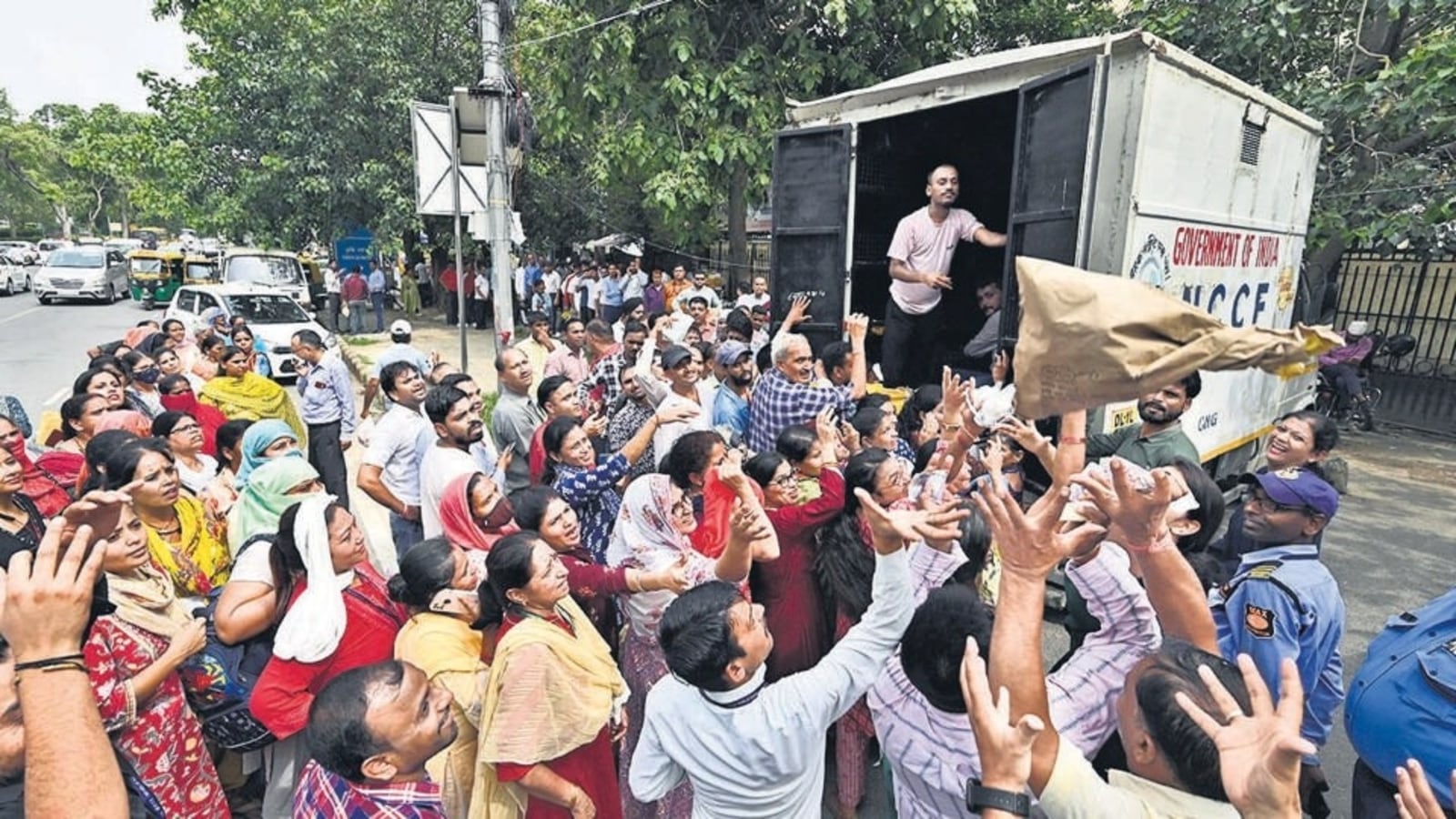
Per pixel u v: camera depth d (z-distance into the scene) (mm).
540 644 2205
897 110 5617
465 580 2619
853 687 1963
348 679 1819
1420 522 7051
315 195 17188
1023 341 1297
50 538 1457
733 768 1878
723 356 5648
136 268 23438
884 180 7316
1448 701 2059
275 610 2705
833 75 11086
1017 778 1303
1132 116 4242
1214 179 5223
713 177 11195
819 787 2014
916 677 1837
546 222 20688
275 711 2527
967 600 1898
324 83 16297
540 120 12555
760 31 11117
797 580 3170
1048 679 2127
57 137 58406
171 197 20391
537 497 2938
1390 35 9812
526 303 19359
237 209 17672
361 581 2799
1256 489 2643
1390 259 12609
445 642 2508
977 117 6957
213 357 7410
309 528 2623
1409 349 12031
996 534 1594
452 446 4039
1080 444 2035
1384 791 2227
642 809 3014
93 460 3418
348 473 7777
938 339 7340
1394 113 8719
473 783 2496
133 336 8062
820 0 10625
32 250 36062
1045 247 4625
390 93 16453
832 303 6094
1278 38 9492
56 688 1386
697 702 1940
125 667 2328
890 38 11398
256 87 16484
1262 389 6965
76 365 13711
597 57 10742
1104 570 2133
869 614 2047
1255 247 6184
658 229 19844
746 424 5410
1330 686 2543
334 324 19375
